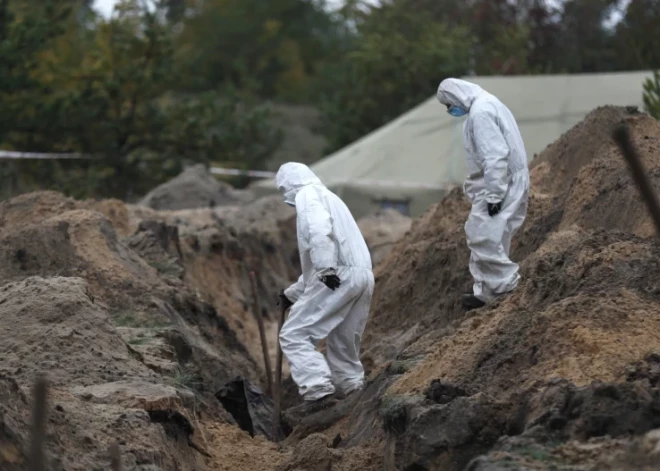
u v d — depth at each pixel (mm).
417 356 12570
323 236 12852
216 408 13258
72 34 45906
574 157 17969
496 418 8469
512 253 16031
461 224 17547
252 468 11227
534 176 18500
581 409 7836
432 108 35500
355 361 13672
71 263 16047
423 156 34344
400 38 52062
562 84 33062
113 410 9930
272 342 23297
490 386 9477
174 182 35406
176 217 27594
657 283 10031
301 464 10273
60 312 12055
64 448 8656
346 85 56781
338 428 12258
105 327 12086
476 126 12578
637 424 7641
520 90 33406
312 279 13289
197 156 43156
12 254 16078
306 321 13242
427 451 8375
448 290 16031
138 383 11016
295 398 16281
